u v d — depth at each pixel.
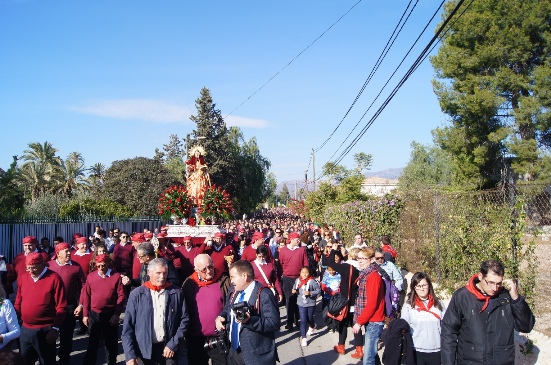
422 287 6.02
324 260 13.08
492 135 25.70
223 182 58.00
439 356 6.00
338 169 43.50
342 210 23.89
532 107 24.34
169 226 14.61
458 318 5.09
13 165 26.38
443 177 42.16
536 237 7.72
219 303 6.44
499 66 26.00
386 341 6.02
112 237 14.20
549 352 6.53
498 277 4.79
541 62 25.81
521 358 6.92
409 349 5.96
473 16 25.67
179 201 14.84
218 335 6.11
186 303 6.45
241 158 62.28
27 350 7.14
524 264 7.86
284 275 11.36
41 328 7.14
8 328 6.20
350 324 9.44
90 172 72.75
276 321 5.42
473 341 4.95
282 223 35.38
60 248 8.76
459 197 9.41
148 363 5.91
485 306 4.95
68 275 8.73
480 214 8.72
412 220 12.41
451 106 27.89
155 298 6.00
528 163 24.97
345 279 9.27
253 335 5.39
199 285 6.50
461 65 26.38
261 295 5.52
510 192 7.89
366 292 7.01
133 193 42.28
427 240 11.20
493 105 25.58
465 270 9.16
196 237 14.40
